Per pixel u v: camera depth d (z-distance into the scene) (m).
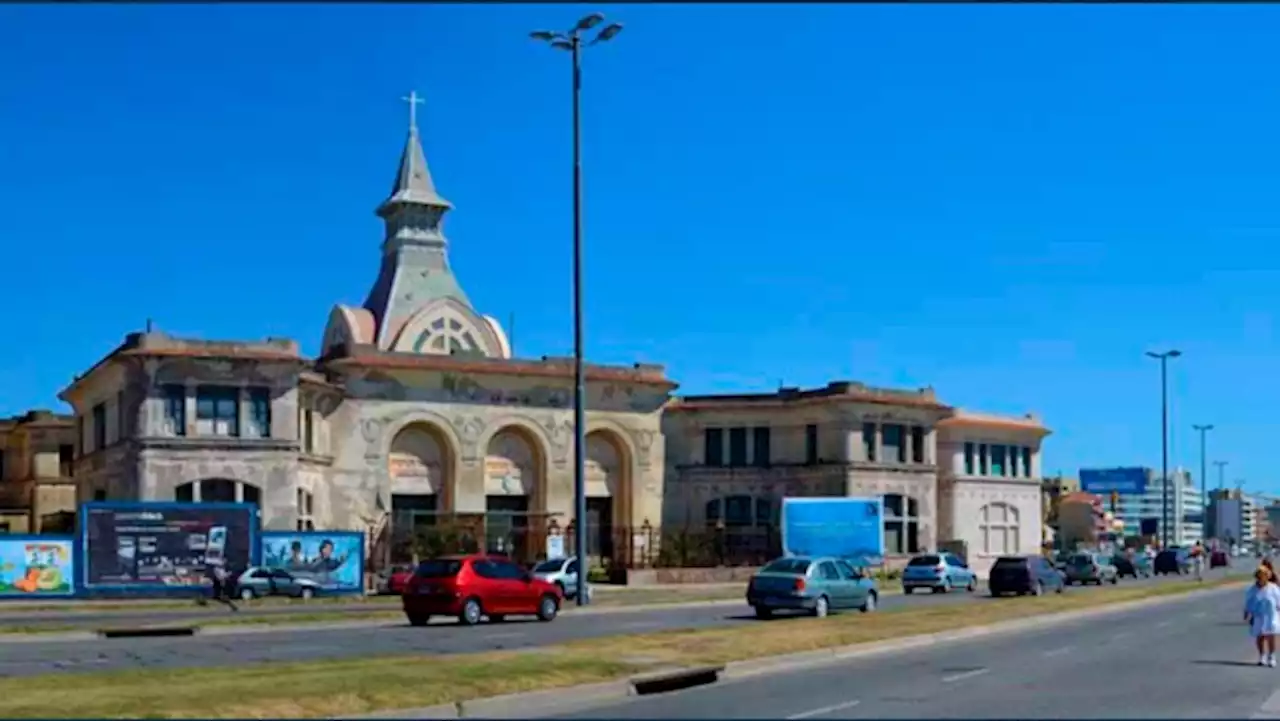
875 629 31.14
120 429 59.22
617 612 41.66
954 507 86.31
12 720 15.60
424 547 61.56
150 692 18.00
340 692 18.16
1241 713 17.52
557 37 43.16
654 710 18.22
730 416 78.44
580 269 43.69
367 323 83.56
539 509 70.38
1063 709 17.95
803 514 64.44
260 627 34.31
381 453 66.25
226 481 58.22
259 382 59.22
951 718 17.03
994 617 36.28
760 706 18.53
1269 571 24.81
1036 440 93.44
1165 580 78.31
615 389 73.62
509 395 69.81
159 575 47.69
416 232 86.56
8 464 81.81
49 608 43.62
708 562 66.88
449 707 17.98
